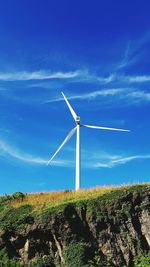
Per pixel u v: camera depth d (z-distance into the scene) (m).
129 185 53.06
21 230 49.25
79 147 66.94
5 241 49.16
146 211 50.53
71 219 49.25
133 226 49.78
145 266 46.81
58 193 57.59
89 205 50.53
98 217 49.66
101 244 48.47
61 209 49.34
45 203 52.59
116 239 49.00
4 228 49.50
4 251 48.69
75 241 48.03
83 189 57.25
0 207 54.75
